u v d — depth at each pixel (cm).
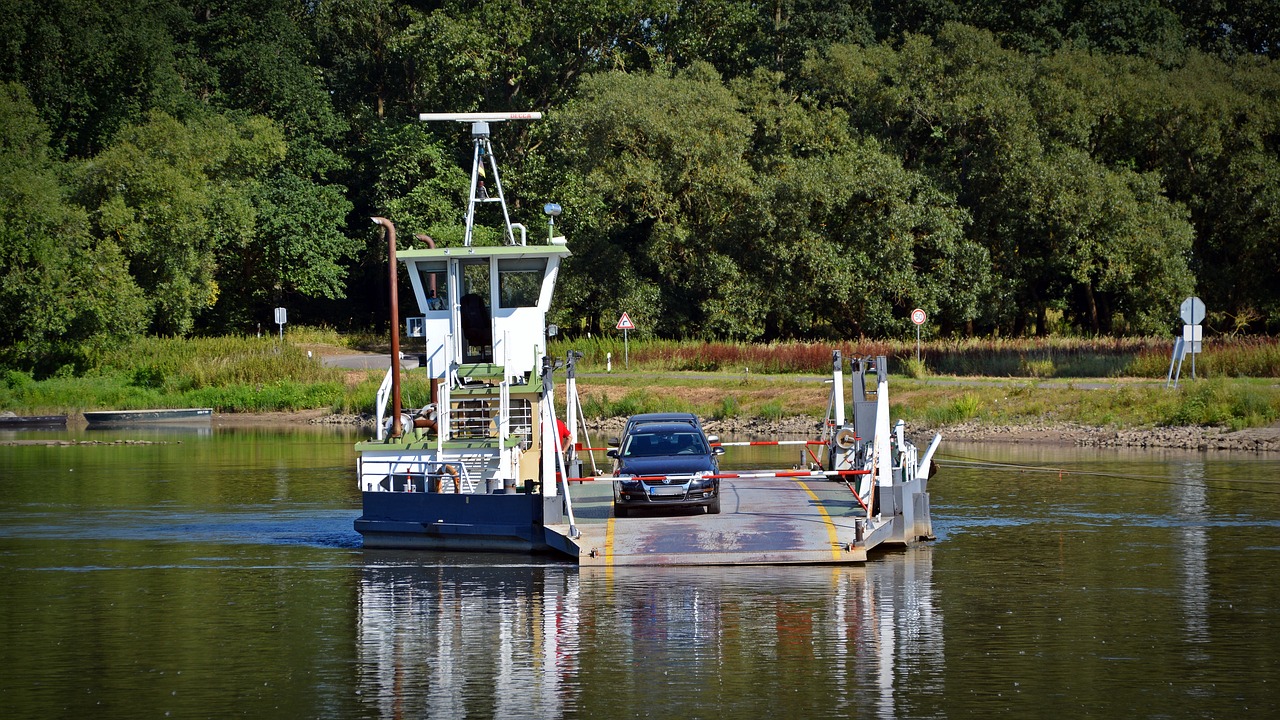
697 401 8988
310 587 3403
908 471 4038
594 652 2620
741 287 11994
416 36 14188
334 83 16112
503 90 15312
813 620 2864
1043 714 2162
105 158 12081
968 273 11719
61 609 3141
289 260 14288
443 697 2314
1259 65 13288
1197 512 4500
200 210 12594
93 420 9831
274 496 5338
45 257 10875
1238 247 12369
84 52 13200
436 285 4259
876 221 11706
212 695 2345
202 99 15088
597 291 12812
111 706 2280
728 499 4284
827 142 12788
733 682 2372
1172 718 2134
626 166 12100
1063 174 11494
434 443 4097
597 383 9638
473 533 3912
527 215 14525
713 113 12288
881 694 2286
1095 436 7206
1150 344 9819
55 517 4756
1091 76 12294
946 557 3653
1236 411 7175
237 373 10944
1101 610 2948
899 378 9275
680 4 15250
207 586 3434
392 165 14338
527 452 4159
